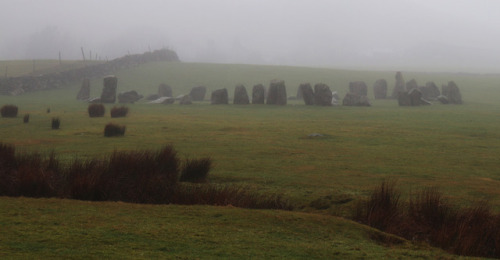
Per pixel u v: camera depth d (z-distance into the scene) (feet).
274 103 140.77
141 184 35.32
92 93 190.29
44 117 101.50
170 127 84.58
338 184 41.96
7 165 38.68
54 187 34.68
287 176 45.03
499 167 51.39
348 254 22.31
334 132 79.56
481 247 25.44
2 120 94.07
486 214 28.76
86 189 33.12
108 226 24.27
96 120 96.12
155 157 42.42
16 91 177.68
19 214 25.89
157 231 23.88
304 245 23.11
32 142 64.75
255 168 48.78
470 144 67.67
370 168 49.90
